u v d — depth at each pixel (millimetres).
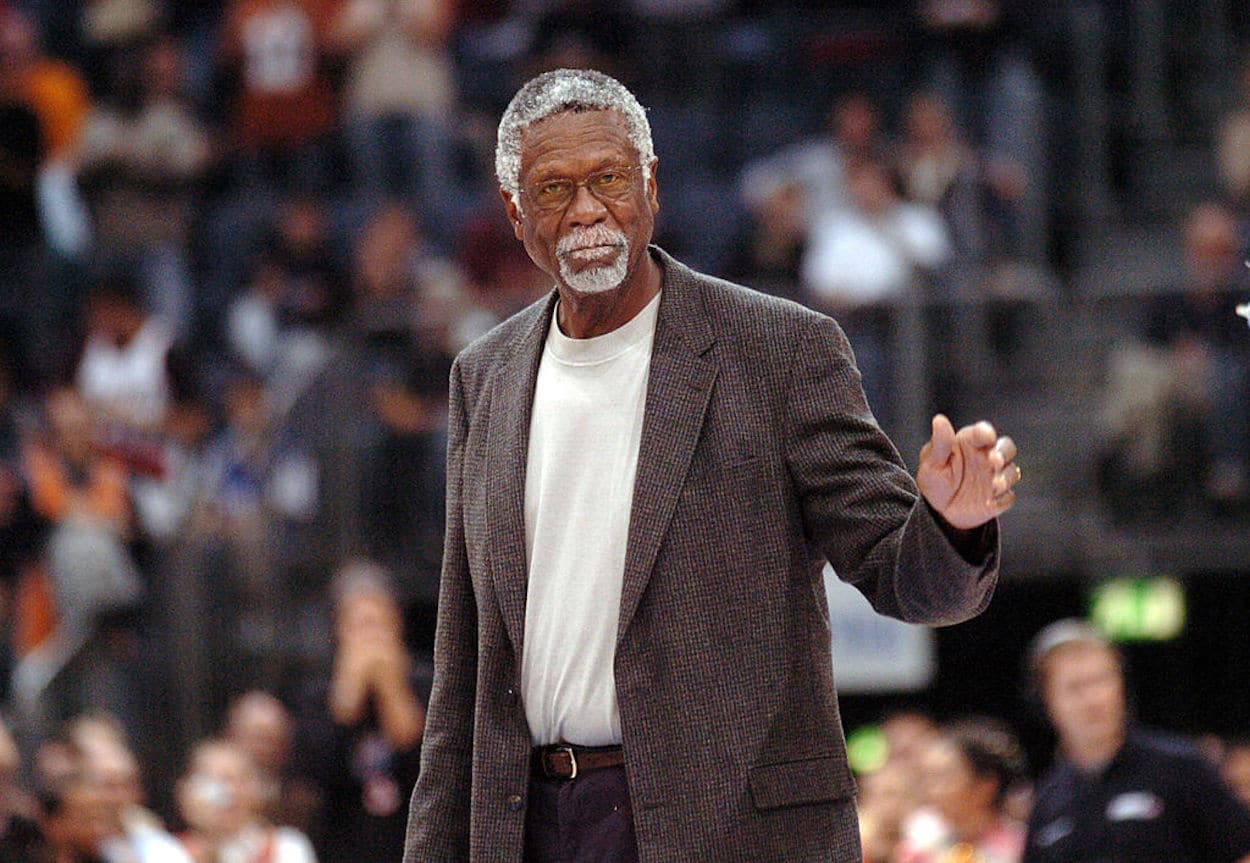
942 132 36969
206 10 49562
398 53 42594
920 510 8867
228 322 42344
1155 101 41656
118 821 22797
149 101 43562
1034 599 34781
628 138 9594
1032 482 33281
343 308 39750
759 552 9531
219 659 32375
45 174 43281
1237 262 33906
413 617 33156
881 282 35312
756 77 44094
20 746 30734
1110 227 39875
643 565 9461
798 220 36688
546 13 44156
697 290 9984
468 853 10188
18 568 33938
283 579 33000
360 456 33406
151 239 42781
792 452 9641
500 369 10273
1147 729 34531
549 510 9789
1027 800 26906
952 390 33219
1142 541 32750
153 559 32938
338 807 24859
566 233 9516
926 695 35406
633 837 9461
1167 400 32750
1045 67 39938
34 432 35469
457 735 10227
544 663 9695
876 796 24281
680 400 9688
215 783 24328
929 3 41312
